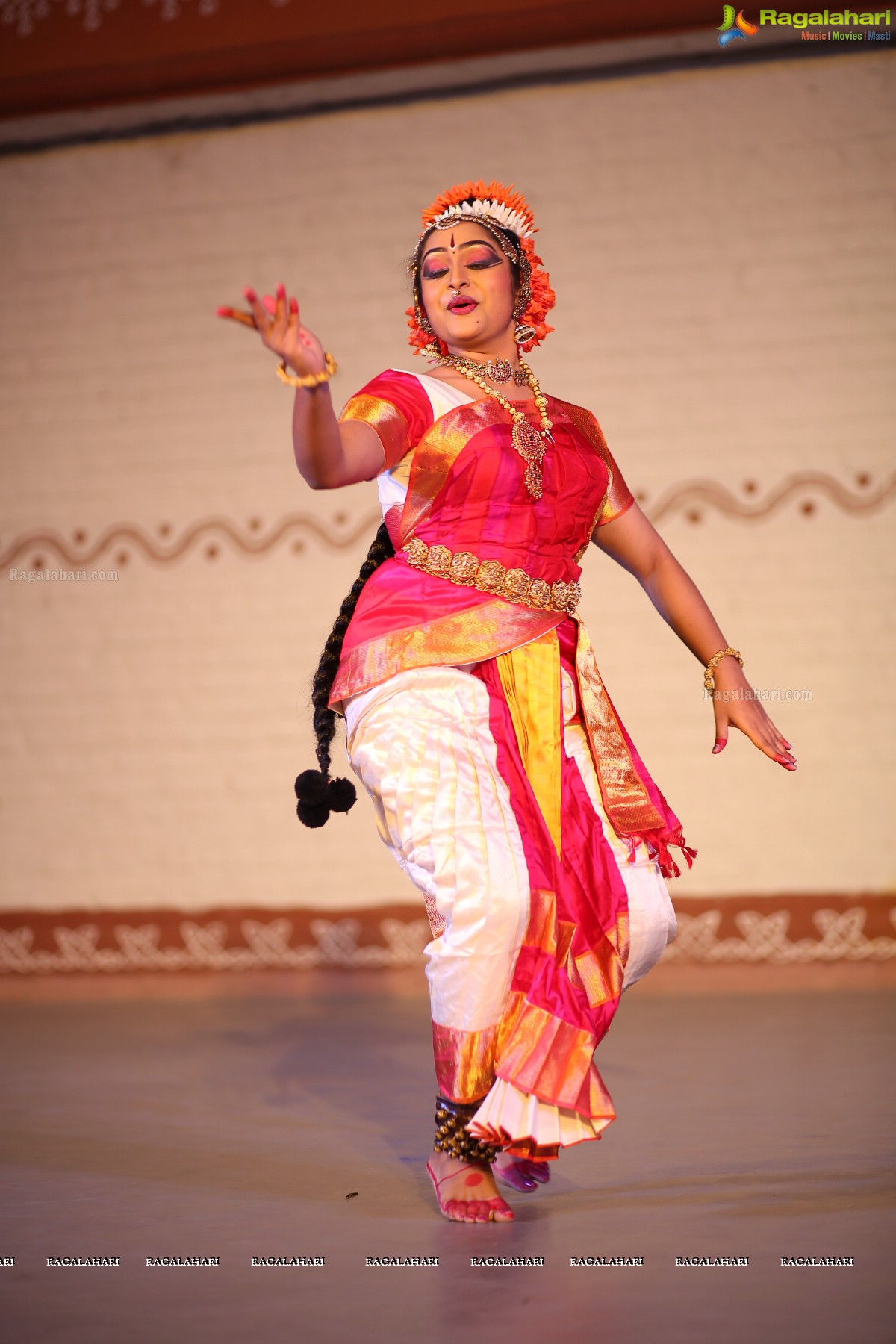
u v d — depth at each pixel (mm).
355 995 9070
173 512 10922
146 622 10898
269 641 10664
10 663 11102
